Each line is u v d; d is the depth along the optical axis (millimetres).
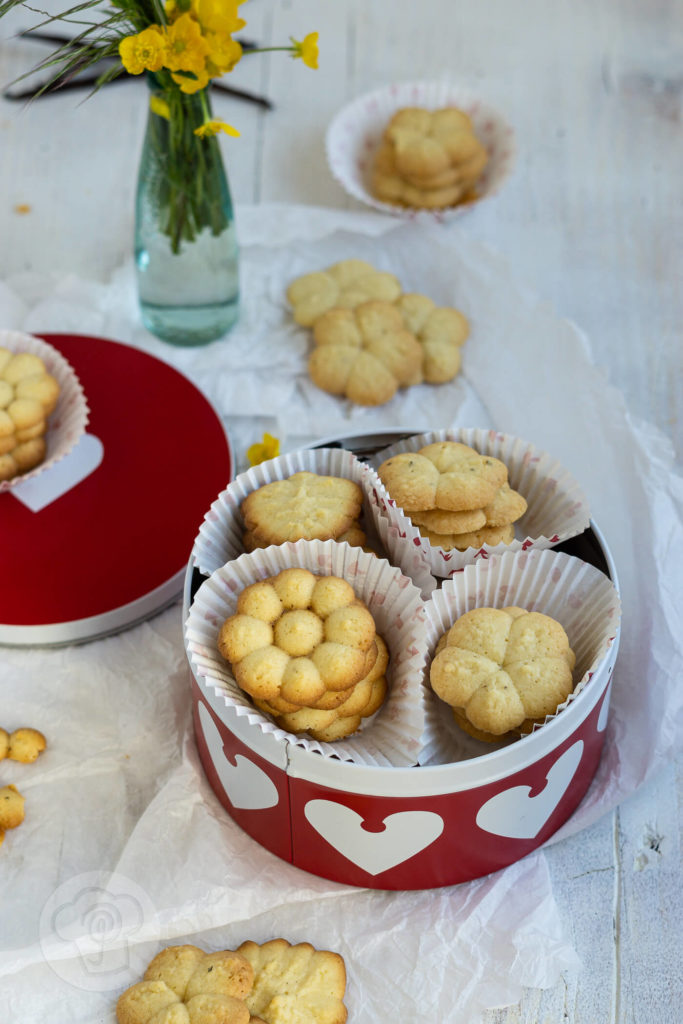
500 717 805
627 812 883
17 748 882
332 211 1103
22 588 917
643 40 1244
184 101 912
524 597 855
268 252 1104
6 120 1179
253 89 1201
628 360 1065
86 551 931
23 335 981
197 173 955
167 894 837
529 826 837
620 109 1201
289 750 788
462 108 1140
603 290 1101
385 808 792
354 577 836
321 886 847
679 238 1131
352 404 1030
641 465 974
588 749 841
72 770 889
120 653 924
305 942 830
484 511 862
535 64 1225
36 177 1155
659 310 1092
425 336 1039
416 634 819
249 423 1030
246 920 843
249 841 863
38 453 949
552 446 1002
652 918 850
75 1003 814
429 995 817
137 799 882
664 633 906
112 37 897
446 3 1260
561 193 1151
